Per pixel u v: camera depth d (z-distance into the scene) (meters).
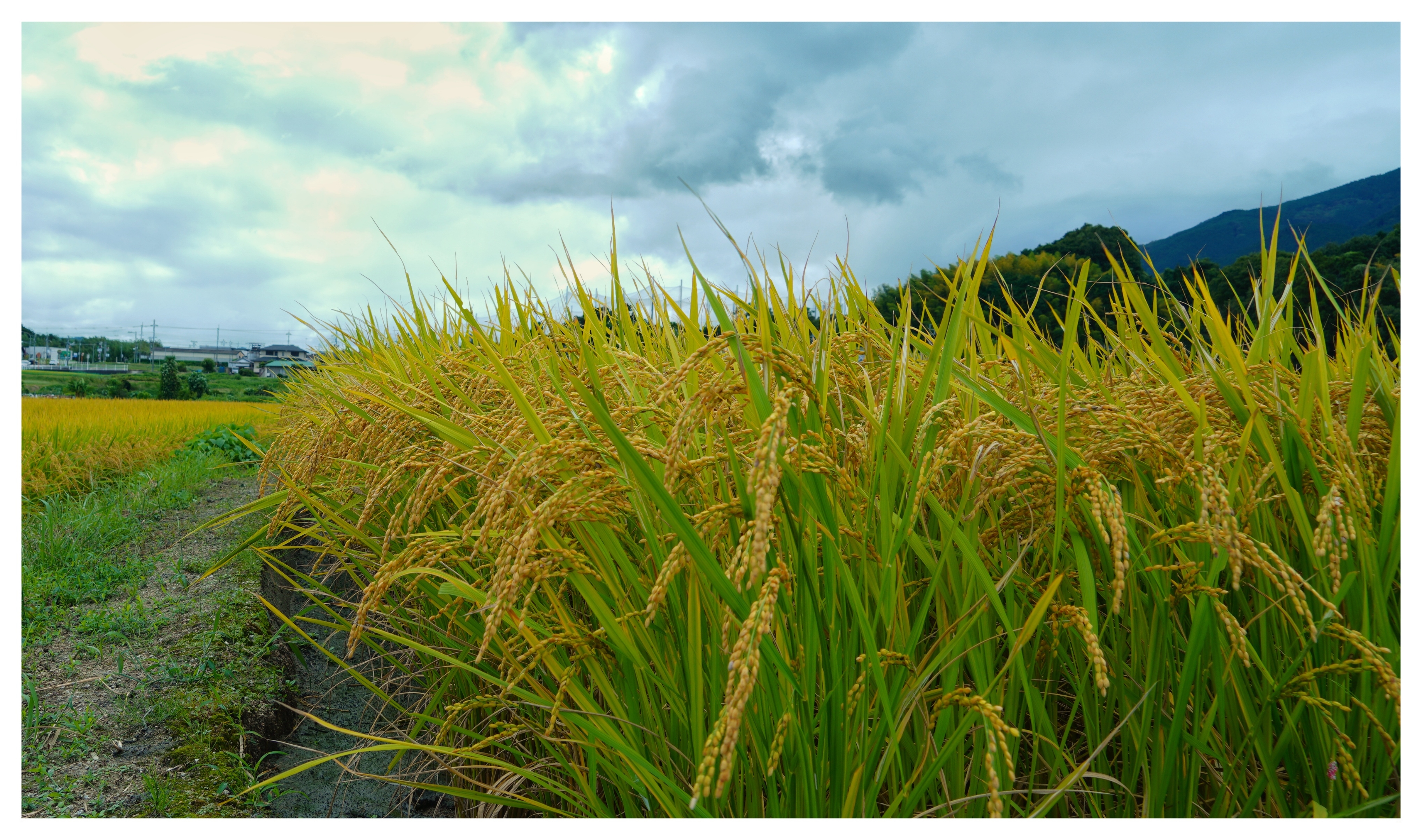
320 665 3.25
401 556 1.51
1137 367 2.03
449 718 1.59
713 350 1.21
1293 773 1.49
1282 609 1.39
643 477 1.10
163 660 2.99
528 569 1.20
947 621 1.52
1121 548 1.03
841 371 1.64
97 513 5.07
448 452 1.86
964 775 1.51
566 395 1.68
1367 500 1.37
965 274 1.58
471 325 2.70
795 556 1.31
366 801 2.33
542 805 1.54
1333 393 1.57
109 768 2.29
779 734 1.22
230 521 4.59
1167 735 1.50
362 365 4.02
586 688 1.91
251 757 2.46
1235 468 1.38
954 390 1.70
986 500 1.47
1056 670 1.79
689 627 1.37
